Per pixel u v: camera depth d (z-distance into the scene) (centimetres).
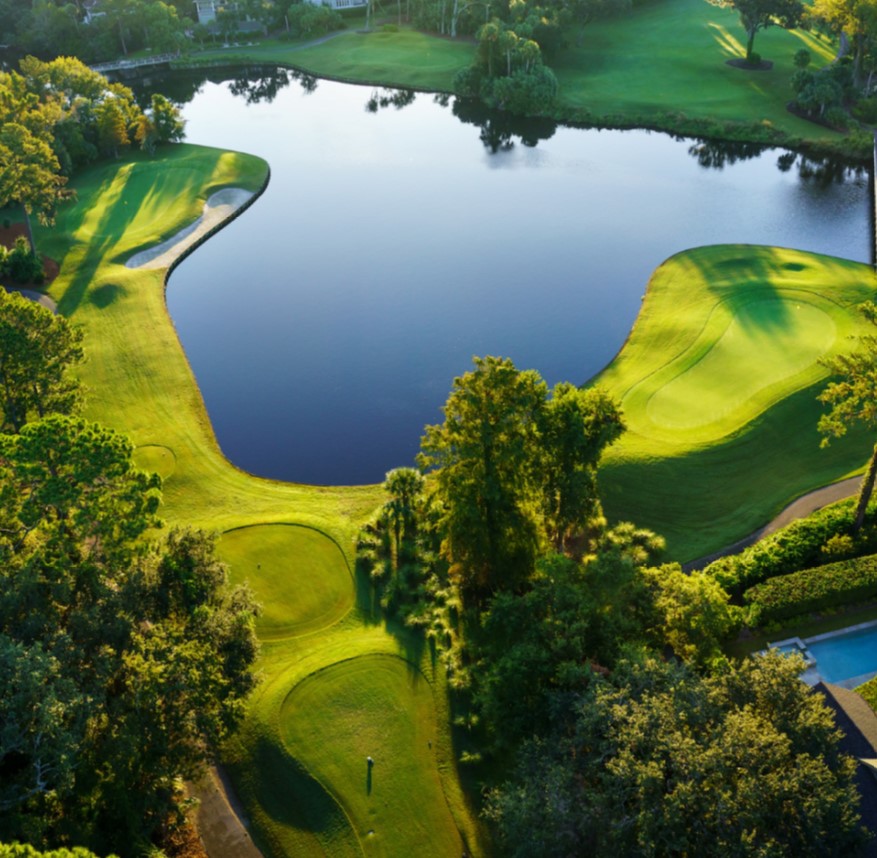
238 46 19088
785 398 6675
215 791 4041
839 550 5184
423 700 4453
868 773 3347
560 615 4144
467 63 17050
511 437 4619
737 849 2873
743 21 15450
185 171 12425
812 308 8056
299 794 4003
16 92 12256
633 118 14150
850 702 3781
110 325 8562
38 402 5609
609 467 6109
